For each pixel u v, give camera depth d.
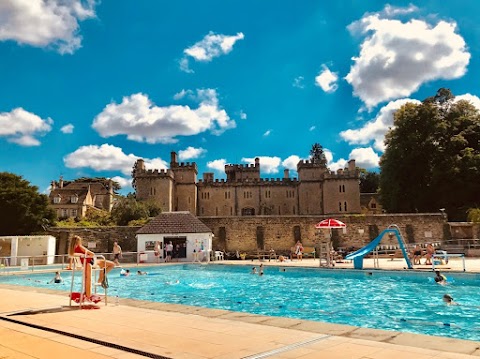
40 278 20.58
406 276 17.36
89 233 38.28
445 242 34.28
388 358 4.05
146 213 55.25
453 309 10.03
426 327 7.77
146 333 5.46
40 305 8.16
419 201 51.44
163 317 6.66
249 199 73.00
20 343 5.05
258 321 6.20
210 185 73.50
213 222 40.06
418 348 4.43
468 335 7.02
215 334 5.34
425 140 51.47
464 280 15.69
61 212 71.25
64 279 19.88
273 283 16.98
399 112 55.69
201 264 26.44
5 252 32.19
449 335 7.04
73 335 5.42
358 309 10.16
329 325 5.82
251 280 18.42
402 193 53.34
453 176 47.53
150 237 32.16
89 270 8.30
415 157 52.00
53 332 5.70
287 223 40.00
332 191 67.88
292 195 73.19
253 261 30.78
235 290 14.77
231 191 73.25
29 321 6.45
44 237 32.25
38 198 42.97
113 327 5.89
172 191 69.38
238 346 4.70
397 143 54.53
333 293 13.45
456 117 54.22
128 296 13.18
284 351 4.43
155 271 24.06
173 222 33.16
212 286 16.27
